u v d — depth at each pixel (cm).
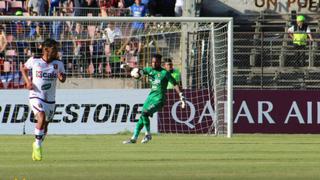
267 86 7369
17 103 6294
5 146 4909
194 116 6506
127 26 6944
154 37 6906
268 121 6600
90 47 6869
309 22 8594
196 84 6694
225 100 6525
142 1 8106
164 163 3678
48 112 3941
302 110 6625
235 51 7781
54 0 8106
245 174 3130
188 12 8200
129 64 6875
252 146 5003
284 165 3597
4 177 2962
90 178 2939
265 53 7612
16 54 6800
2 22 6806
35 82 3912
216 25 6712
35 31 6919
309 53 7606
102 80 6850
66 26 6931
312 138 6000
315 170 3334
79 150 4575
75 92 6356
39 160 3809
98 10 8131
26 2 8212
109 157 4050
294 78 7500
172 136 6178
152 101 5291
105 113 6394
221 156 4147
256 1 8731
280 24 8575
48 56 3944
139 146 4969
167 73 5347
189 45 6762
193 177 2994
